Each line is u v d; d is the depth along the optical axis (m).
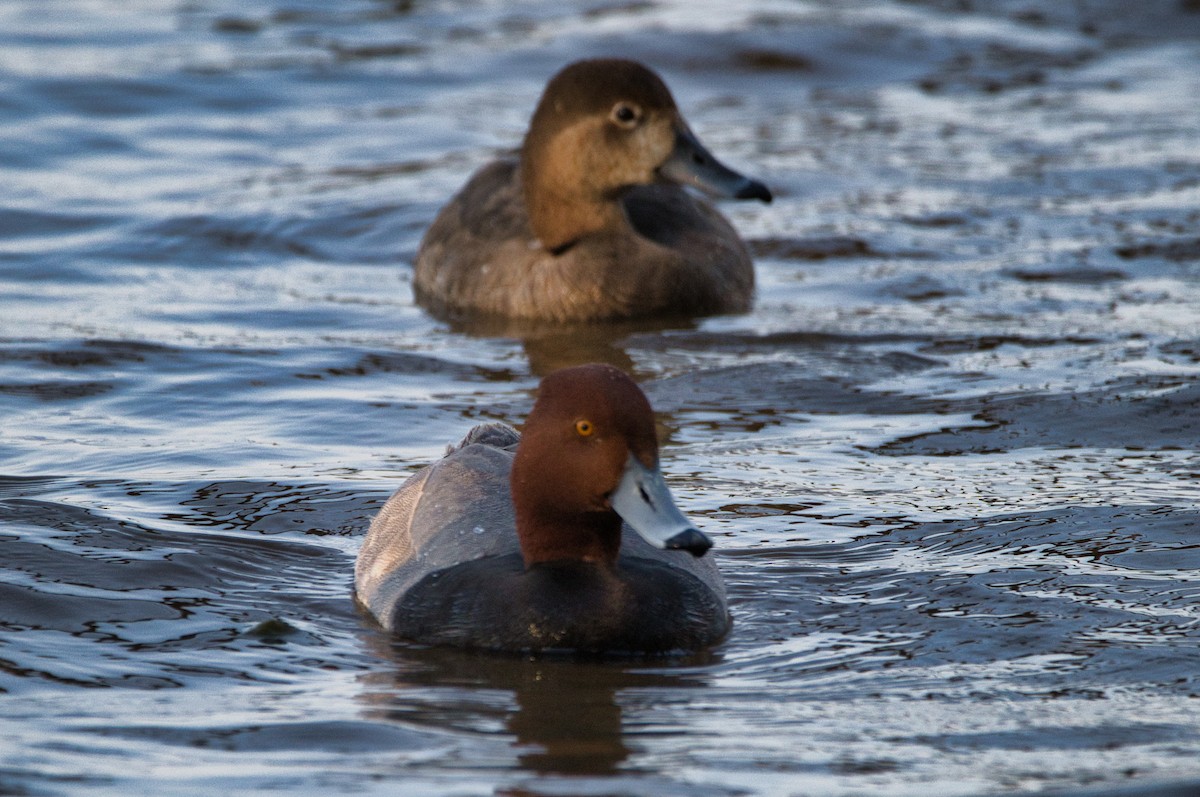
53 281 15.84
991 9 28.27
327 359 13.77
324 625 8.56
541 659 8.12
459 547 8.73
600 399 8.30
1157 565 9.20
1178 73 24.97
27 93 22.19
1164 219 17.89
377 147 21.22
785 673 7.91
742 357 14.03
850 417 12.27
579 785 6.55
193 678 7.79
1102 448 11.38
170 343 14.01
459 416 12.32
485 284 15.99
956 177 19.78
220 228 17.86
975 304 15.42
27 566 9.06
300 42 25.83
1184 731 7.10
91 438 11.57
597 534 8.49
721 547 9.63
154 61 24.20
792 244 17.62
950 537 9.73
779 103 23.42
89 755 6.83
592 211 15.75
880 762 6.80
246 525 9.95
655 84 15.51
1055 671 7.83
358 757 6.86
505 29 26.59
